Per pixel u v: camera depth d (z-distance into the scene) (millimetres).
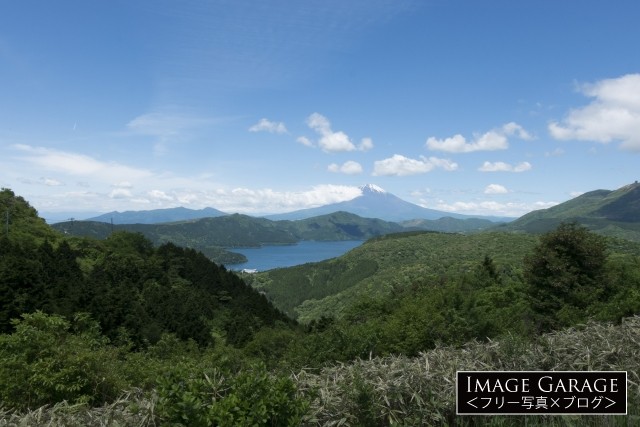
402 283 88250
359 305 29734
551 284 19859
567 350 4551
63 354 6316
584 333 5086
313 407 3287
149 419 3117
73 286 42156
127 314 38312
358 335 10445
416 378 3641
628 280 20969
